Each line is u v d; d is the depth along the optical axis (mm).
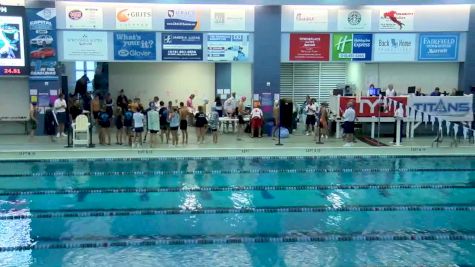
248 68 20328
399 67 18391
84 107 16969
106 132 15172
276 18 16438
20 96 16391
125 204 9070
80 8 15812
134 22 16062
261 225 7957
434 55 16828
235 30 16422
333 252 6871
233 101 17438
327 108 16562
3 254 6707
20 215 8398
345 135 15172
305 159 13047
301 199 9438
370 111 15695
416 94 16203
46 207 8859
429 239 7375
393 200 9398
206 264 6445
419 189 10203
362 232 7652
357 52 16750
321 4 16266
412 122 15461
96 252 6809
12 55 15375
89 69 20781
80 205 9000
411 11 16562
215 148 13641
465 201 9359
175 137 14312
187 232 7617
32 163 12398
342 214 8555
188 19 16219
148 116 13922
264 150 13562
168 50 16328
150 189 10109
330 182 10734
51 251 6832
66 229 7734
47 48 15836
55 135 15773
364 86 18578
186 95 20609
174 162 12586
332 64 20828
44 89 16016
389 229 7793
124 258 6609
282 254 6793
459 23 16625
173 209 8789
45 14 15695
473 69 16859
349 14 16531
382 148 13898
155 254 6758
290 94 20812
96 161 12633
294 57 16734
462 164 12523
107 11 15938
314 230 7738
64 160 12633
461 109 14820
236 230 7723
